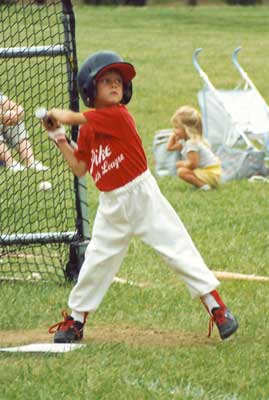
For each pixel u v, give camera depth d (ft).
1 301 38.75
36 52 41.73
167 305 38.45
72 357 31.78
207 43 165.07
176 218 33.47
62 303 38.70
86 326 35.96
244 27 194.08
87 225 42.68
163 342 34.01
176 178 67.00
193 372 30.40
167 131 69.36
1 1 48.39
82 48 154.40
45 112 32.68
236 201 59.72
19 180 57.77
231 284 41.91
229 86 117.50
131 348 32.89
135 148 32.83
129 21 202.49
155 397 28.25
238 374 30.40
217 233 51.37
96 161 32.86
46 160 62.44
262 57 146.82
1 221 51.93
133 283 41.86
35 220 52.16
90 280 33.68
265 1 248.73
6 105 53.78
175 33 180.86
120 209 32.91
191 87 115.14
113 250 33.37
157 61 140.36
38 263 45.44
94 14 216.74
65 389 28.91
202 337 34.60
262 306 38.50
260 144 80.07
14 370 30.48
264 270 45.14
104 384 29.19
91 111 32.65
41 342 34.22
